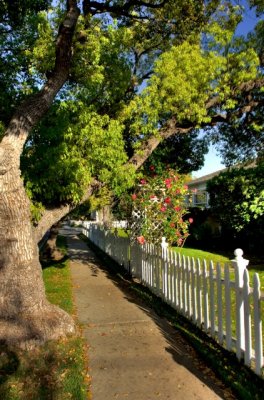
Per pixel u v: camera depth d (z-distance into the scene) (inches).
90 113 278.4
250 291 155.4
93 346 189.2
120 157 276.2
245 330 158.1
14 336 183.5
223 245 540.1
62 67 209.5
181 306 235.8
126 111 309.3
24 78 290.0
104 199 420.5
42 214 260.5
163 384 147.9
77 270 429.1
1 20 291.1
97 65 293.6
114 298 289.7
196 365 165.0
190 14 339.0
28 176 257.6
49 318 196.1
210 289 194.4
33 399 135.6
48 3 305.1
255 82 335.3
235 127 390.0
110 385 148.0
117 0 311.6
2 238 191.2
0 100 270.2
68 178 262.7
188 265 223.6
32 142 270.5
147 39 390.0
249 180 441.4
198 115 298.8
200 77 299.7
